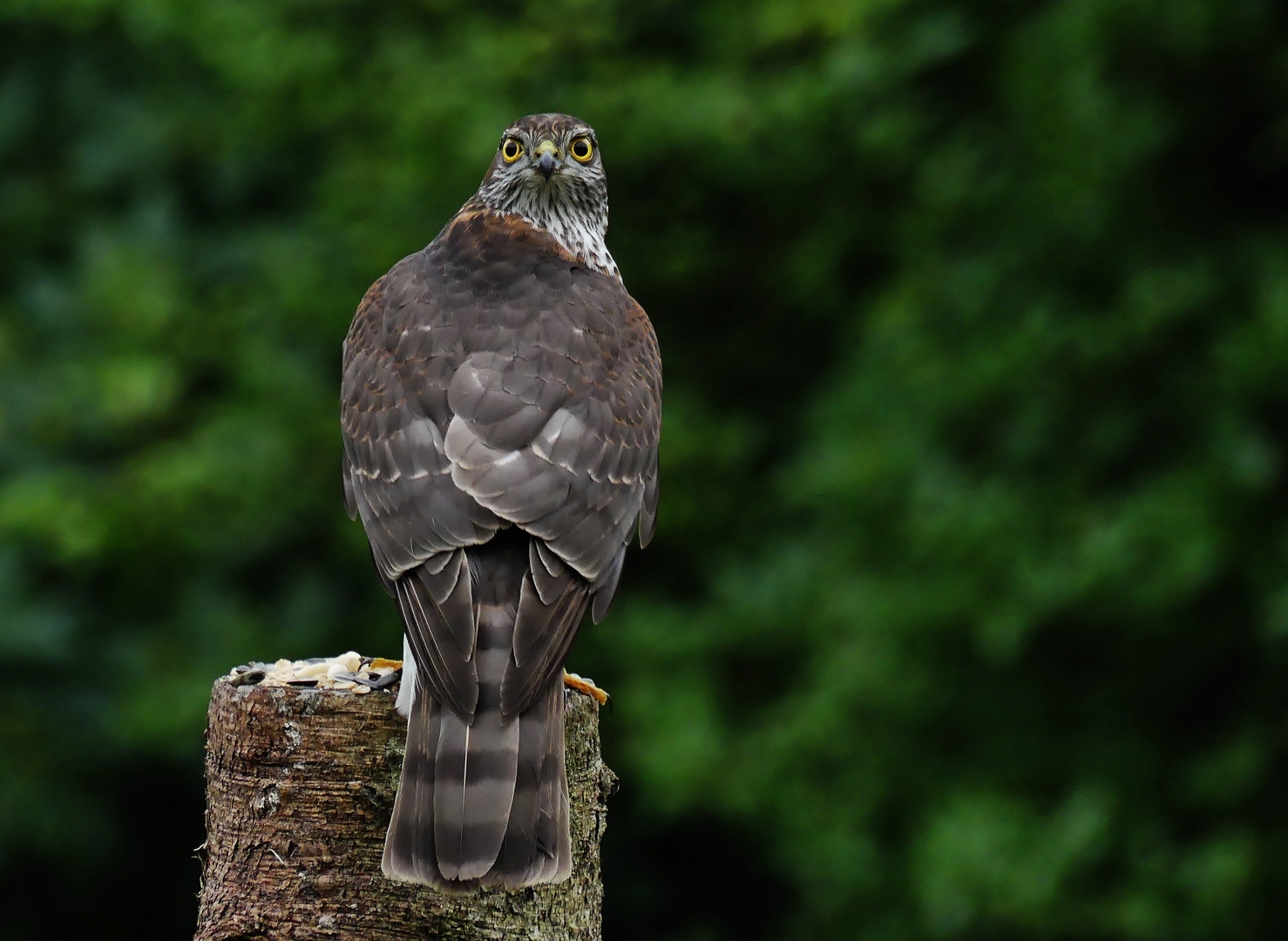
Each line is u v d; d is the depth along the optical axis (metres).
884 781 13.34
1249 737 12.09
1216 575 11.83
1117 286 12.84
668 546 15.16
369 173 14.45
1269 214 12.66
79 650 14.29
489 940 5.87
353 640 14.73
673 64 14.87
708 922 16.44
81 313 14.84
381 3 15.40
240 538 14.44
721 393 15.65
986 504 12.54
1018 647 12.30
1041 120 12.95
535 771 5.57
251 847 5.90
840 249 14.81
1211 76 12.43
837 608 13.38
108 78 15.73
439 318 6.61
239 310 14.81
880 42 13.89
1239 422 11.82
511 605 5.82
